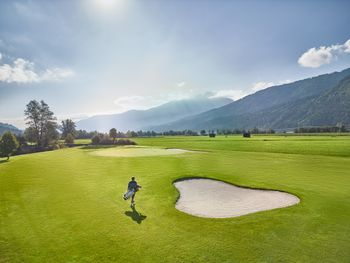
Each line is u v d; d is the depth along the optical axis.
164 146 92.69
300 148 65.00
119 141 110.06
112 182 28.97
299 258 12.83
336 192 24.19
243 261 12.59
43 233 15.76
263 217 18.39
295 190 25.05
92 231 15.98
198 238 15.07
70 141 129.62
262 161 45.75
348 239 14.75
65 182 29.12
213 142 101.69
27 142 138.00
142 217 18.39
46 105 129.50
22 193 24.59
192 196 24.67
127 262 12.51
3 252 13.55
